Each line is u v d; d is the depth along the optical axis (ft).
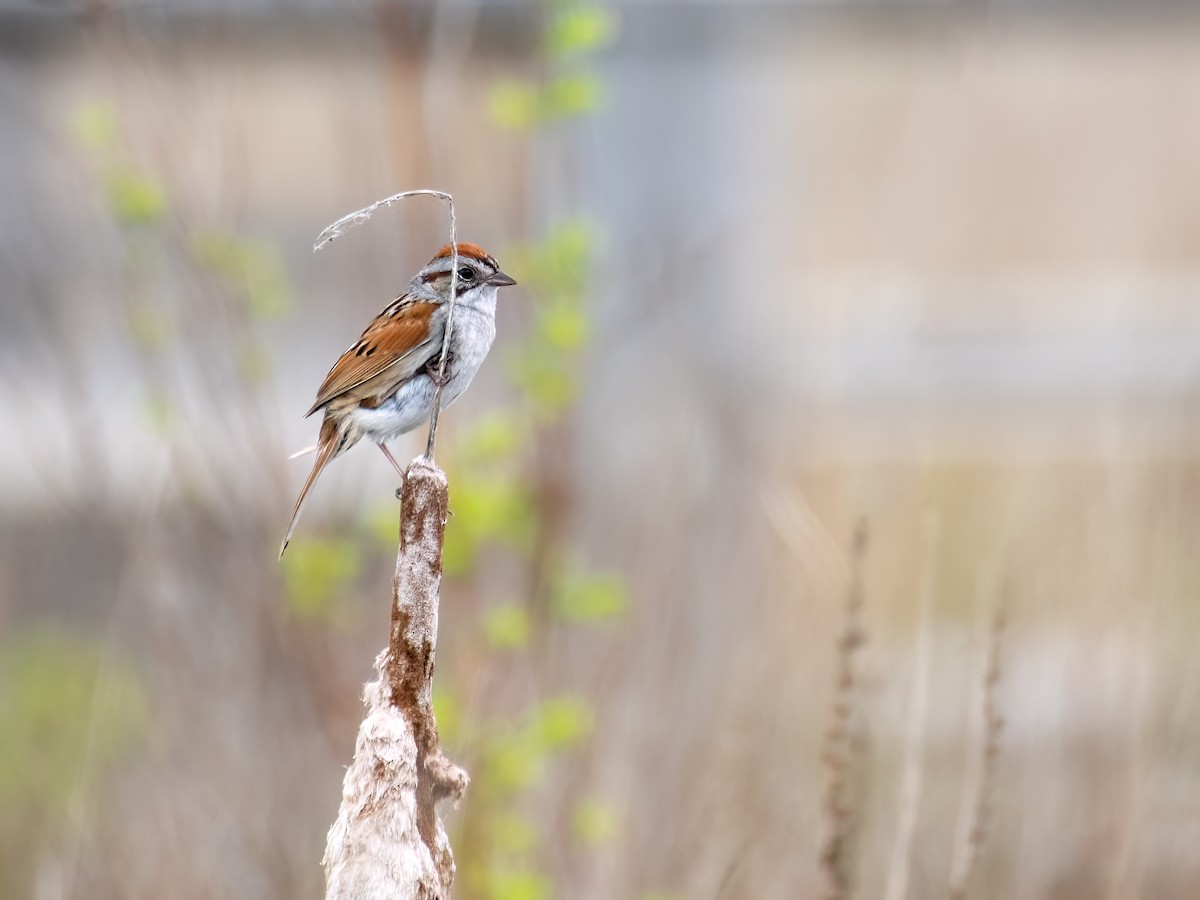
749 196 49.62
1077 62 55.01
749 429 41.78
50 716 39.47
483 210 43.80
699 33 49.11
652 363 44.68
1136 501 36.35
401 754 19.16
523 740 35.14
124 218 36.88
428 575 19.61
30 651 41.37
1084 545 36.40
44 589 42.24
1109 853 30.89
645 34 48.73
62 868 31.22
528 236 43.14
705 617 37.96
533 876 34.35
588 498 42.11
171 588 36.60
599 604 37.81
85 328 43.78
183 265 37.60
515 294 43.57
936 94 51.34
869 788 28.81
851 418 45.78
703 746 35.70
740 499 39.63
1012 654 31.91
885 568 38.91
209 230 37.40
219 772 34.47
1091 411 47.19
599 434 42.88
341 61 43.06
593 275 40.73
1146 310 51.67
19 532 42.37
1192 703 31.09
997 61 52.90
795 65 50.62
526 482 39.83
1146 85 58.08
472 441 38.17
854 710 27.96
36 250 43.70
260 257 38.09
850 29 50.90
